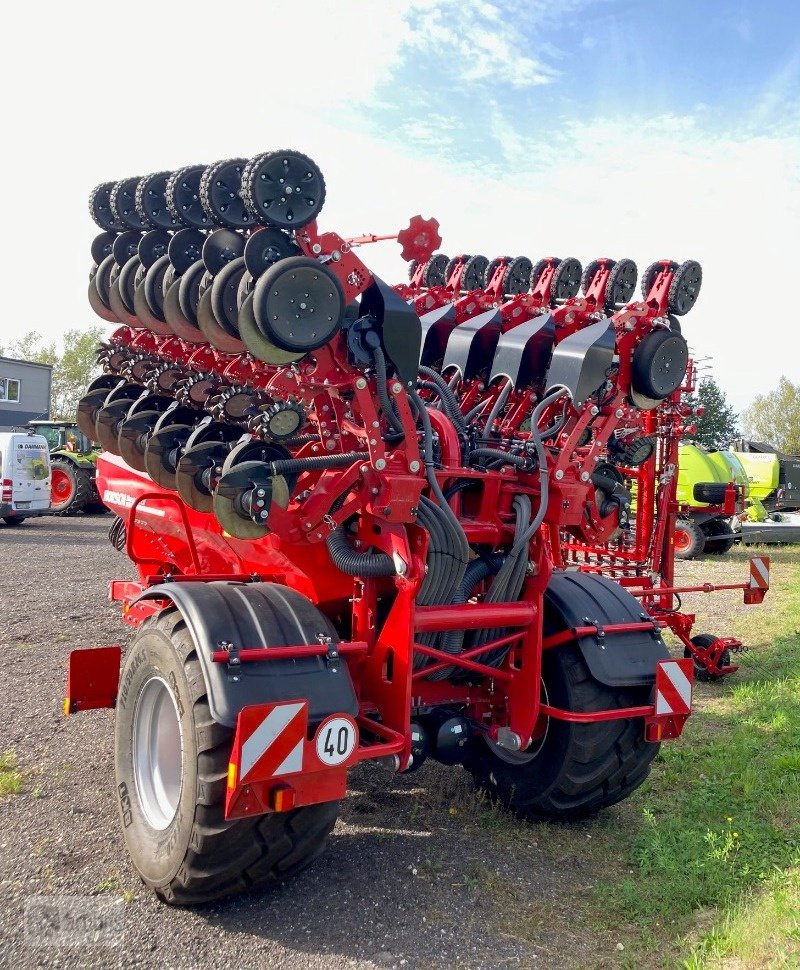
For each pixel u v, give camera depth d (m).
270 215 3.09
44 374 39.41
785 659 7.27
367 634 3.53
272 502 3.33
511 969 2.81
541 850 3.70
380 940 2.94
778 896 3.03
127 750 3.46
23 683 5.84
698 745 5.01
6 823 3.73
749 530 15.25
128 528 5.35
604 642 3.79
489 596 3.75
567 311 4.13
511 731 3.84
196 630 3.04
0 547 13.26
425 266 5.25
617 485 4.45
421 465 3.53
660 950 2.90
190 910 3.09
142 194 3.97
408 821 3.93
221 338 3.47
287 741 2.79
